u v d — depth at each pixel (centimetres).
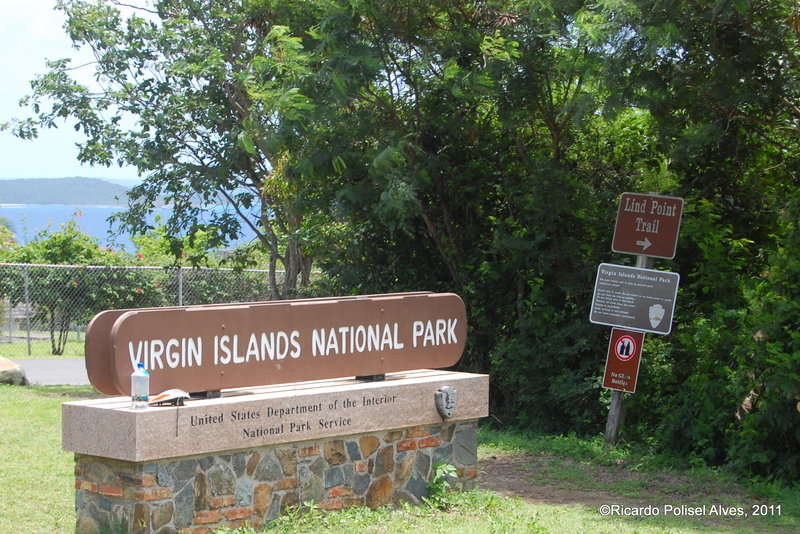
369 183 1225
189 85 1539
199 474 618
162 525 597
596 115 1161
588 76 989
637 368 1034
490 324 1291
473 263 1298
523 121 1188
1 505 712
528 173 1250
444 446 770
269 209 1598
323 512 680
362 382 738
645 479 931
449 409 753
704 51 998
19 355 1992
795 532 718
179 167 1512
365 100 1197
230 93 1502
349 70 1096
